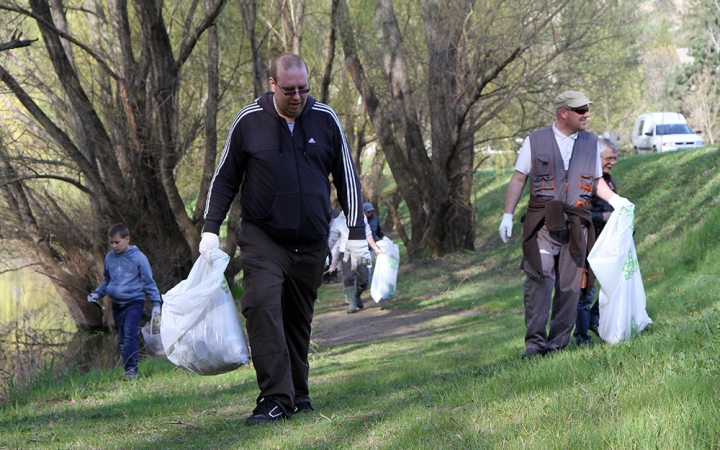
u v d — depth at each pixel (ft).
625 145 138.72
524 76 57.62
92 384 24.26
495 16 55.26
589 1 54.80
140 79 47.98
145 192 50.26
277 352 14.38
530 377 13.75
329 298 57.93
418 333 36.70
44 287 59.67
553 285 19.25
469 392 13.29
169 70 48.21
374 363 25.76
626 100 96.07
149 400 19.34
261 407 14.38
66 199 53.06
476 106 63.62
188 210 66.33
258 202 14.44
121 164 49.65
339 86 83.15
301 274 14.98
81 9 48.14
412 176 75.72
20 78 43.88
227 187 14.98
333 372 24.56
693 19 145.69
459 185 70.03
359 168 87.97
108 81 49.55
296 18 60.64
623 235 18.70
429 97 67.26
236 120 14.61
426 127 71.67
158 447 12.84
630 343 16.60
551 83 59.98
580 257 18.76
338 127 15.03
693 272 34.04
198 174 59.67
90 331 52.44
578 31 55.11
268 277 14.33
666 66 158.30
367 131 89.76
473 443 9.43
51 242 53.36
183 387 22.49
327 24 63.21
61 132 43.45
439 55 62.49
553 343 19.17
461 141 65.31
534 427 9.92
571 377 13.25
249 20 55.47
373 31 66.13
